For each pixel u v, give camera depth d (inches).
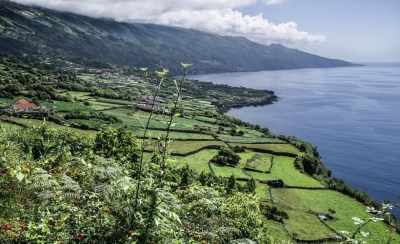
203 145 3703.3
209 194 422.6
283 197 2842.0
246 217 443.2
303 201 2817.4
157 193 290.8
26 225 302.7
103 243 295.4
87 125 3380.9
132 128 3634.4
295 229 2112.5
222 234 354.9
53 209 335.6
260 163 3597.4
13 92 4239.7
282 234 1916.8
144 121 4003.4
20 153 545.6
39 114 3075.8
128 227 304.8
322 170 4200.3
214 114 6102.4
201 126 4726.9
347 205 2856.8
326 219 2475.4
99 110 4589.1
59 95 4822.8
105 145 964.0
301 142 4719.5
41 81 6205.7
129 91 7544.3
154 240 305.3
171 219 346.9
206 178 1871.3
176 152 3309.5
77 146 850.8
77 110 4185.5
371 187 4434.1
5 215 325.7
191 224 374.9
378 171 4960.6
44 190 351.9
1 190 365.4
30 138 673.0
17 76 5541.3
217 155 3442.4
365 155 5664.4
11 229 287.9
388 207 292.4
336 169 5064.0
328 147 6112.2
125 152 930.1
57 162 534.3
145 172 316.8
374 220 292.8
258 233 437.1
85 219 322.7
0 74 5457.7
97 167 394.0
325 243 1999.3
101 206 343.9
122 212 320.8
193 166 3105.3
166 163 328.5
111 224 305.4
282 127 7588.6
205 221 386.9
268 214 2183.8
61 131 911.7
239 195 487.2
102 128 1069.8
